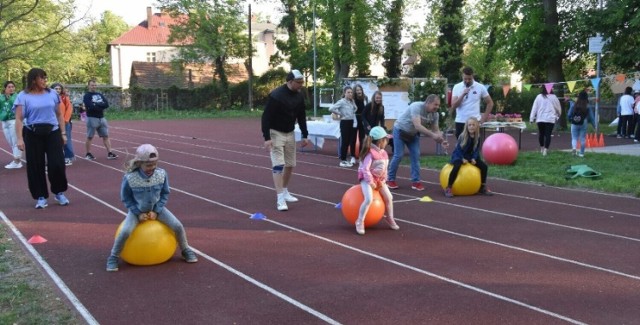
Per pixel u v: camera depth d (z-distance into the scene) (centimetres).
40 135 849
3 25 1590
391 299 491
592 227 747
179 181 1141
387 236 705
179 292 509
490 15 2838
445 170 977
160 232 581
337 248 651
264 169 1320
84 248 650
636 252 632
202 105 4881
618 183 1031
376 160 713
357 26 3844
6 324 428
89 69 6981
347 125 1341
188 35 4862
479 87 1121
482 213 833
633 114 2108
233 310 467
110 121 3647
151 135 2416
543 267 579
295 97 861
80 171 1276
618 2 2219
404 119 1008
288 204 904
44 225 759
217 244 668
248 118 4062
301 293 506
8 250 637
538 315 455
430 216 814
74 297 494
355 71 4372
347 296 498
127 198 573
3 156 1599
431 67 4397
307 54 4666
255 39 5575
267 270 572
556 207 874
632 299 490
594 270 569
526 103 3828
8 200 934
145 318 450
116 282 535
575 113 1462
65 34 1802
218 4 4788
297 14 4553
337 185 1086
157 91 4750
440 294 502
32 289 511
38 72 841
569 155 1487
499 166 1302
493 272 564
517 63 2700
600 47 2084
